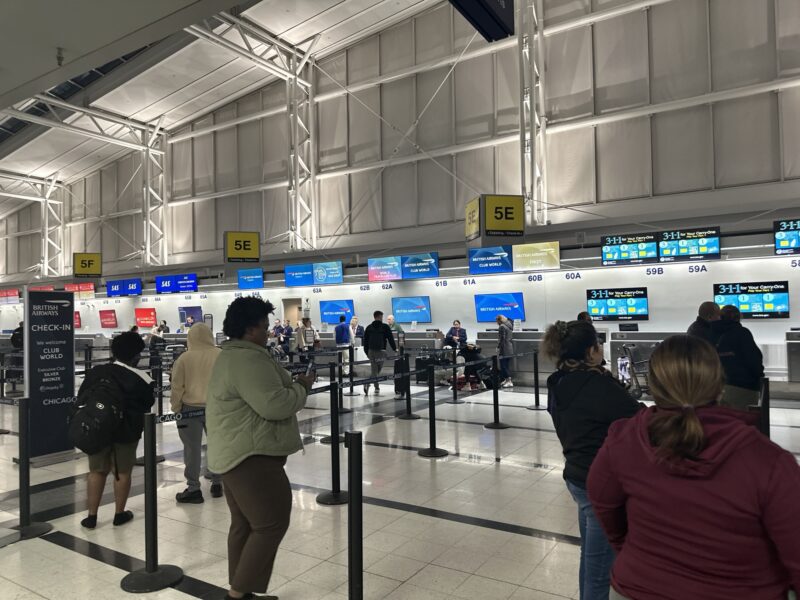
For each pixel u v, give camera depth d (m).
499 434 6.81
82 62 4.24
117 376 3.95
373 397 10.12
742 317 10.47
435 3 15.09
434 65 14.97
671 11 12.40
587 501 2.20
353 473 2.63
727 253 10.20
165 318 20.27
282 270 16.81
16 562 3.43
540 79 13.41
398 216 15.89
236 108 18.83
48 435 5.79
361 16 15.16
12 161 20.75
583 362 2.36
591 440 2.21
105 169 22.48
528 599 2.90
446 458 5.71
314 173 17.12
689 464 1.18
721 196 11.73
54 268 24.05
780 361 9.77
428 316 14.38
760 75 11.51
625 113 12.59
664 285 11.38
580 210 13.18
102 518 4.16
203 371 4.44
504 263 12.48
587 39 13.26
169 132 20.47
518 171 14.01
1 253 26.59
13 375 11.02
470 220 11.59
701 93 12.06
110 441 3.89
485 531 3.81
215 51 15.45
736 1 11.77
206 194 19.34
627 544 1.34
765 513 1.13
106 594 3.03
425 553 3.47
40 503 4.55
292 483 4.94
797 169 11.07
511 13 4.11
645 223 11.41
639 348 10.42
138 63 16.09
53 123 16.88
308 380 2.93
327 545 3.61
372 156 16.33
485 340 12.73
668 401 1.29
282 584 3.09
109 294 20.58
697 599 1.18
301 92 17.19
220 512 4.26
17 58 4.15
